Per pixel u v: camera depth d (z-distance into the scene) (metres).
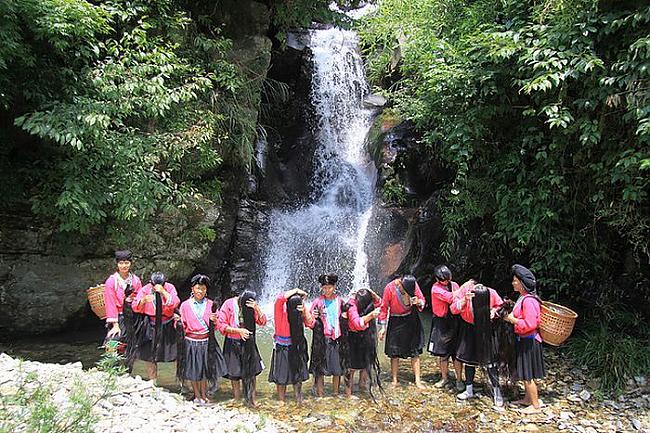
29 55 6.53
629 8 5.82
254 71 9.55
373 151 11.80
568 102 6.39
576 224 7.12
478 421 5.26
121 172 7.11
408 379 6.45
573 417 5.34
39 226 7.50
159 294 5.76
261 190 11.29
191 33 8.76
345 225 10.96
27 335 7.67
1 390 4.54
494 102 7.28
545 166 6.88
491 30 6.94
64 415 3.76
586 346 6.55
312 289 10.05
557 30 6.07
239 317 5.71
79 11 6.40
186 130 7.83
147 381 5.71
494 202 7.57
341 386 6.18
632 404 5.56
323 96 13.92
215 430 4.57
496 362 5.66
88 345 7.49
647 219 6.45
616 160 6.25
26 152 7.49
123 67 7.12
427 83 7.86
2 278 7.35
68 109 6.54
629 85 5.57
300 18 10.20
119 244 7.83
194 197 8.33
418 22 8.90
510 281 8.65
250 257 9.96
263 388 6.13
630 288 7.29
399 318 6.11
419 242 9.38
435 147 9.12
